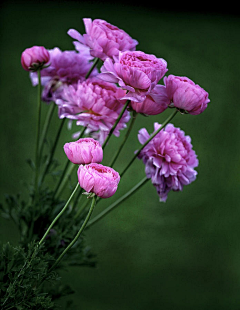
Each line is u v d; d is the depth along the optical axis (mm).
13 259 1579
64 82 1795
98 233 3635
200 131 4465
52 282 1602
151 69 1627
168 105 1656
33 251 1600
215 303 3328
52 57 1784
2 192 3744
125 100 1698
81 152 1566
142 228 3730
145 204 3875
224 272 3553
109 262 3459
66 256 1696
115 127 1710
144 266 3492
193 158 1743
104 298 3234
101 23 1712
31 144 4082
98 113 1714
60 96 1788
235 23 5773
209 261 3615
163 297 3311
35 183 1738
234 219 3910
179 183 1729
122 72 1636
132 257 3539
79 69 1789
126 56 1643
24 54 1713
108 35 1696
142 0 5746
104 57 1707
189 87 1622
